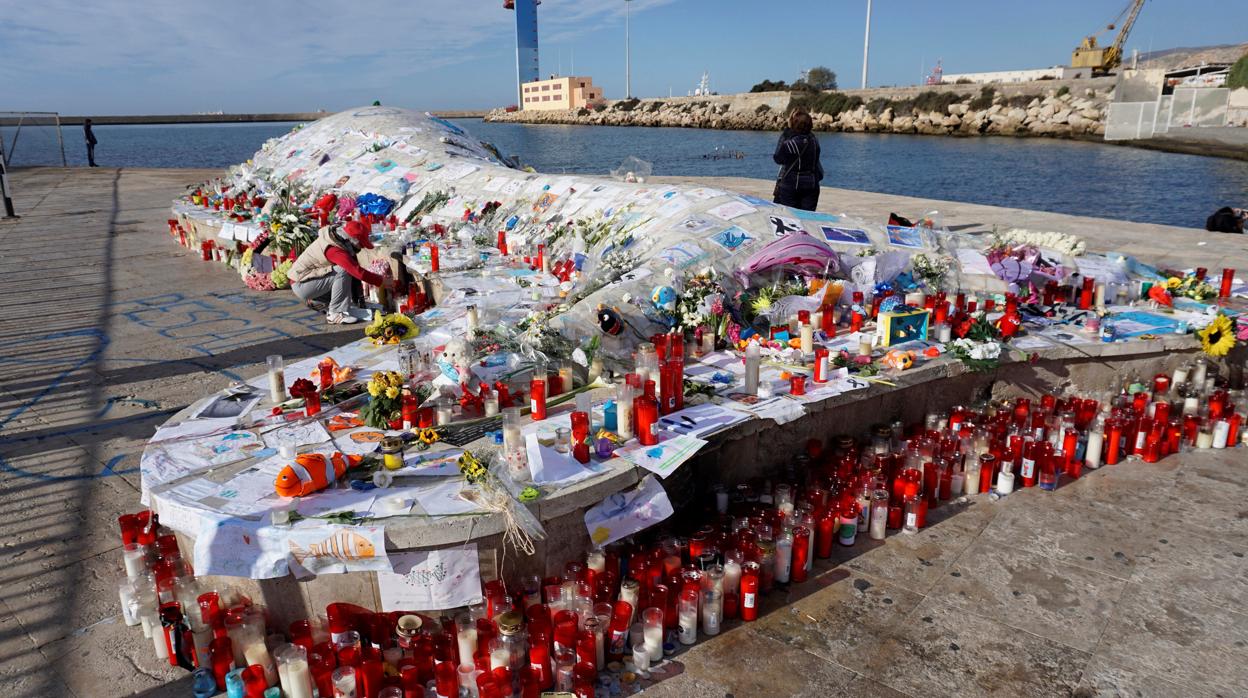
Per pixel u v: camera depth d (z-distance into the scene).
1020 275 8.00
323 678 3.73
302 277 9.73
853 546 5.03
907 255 7.83
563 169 39.88
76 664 3.97
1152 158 44.44
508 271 9.40
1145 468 6.02
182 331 9.53
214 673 3.83
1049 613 4.31
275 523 3.88
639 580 4.29
